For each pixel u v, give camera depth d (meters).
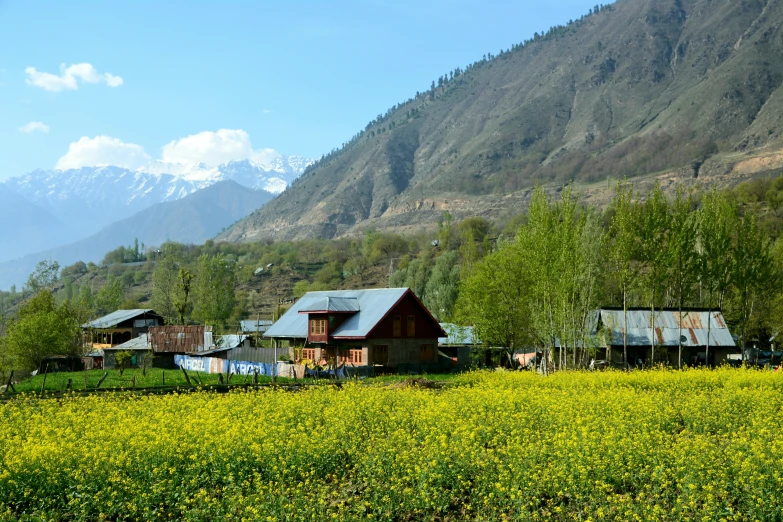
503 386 40.66
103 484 19.19
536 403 30.45
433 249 187.38
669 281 65.00
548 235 60.88
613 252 63.47
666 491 18.78
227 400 32.62
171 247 154.62
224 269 125.88
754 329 76.69
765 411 29.08
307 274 188.50
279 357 70.25
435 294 108.50
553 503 18.59
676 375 42.47
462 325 74.38
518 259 67.44
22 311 85.12
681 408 30.78
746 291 70.56
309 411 28.75
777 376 41.06
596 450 21.05
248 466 20.72
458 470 20.20
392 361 66.50
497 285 67.75
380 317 65.81
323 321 68.25
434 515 18.61
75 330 78.88
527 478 19.00
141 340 84.75
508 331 67.75
